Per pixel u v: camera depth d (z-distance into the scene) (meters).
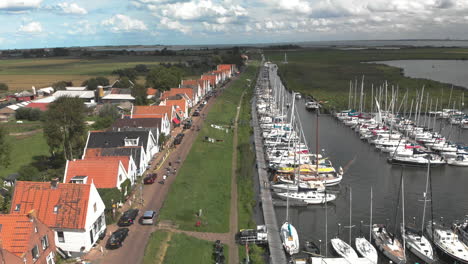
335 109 181.12
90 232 57.69
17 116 163.38
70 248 57.00
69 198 57.78
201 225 67.19
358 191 91.75
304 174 98.19
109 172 71.75
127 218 64.88
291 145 123.12
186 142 116.88
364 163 112.75
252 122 159.12
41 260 51.00
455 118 155.88
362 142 135.25
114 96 192.00
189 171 91.88
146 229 63.81
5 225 48.59
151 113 130.62
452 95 196.00
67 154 101.94
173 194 77.94
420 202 85.38
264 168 104.00
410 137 136.88
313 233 71.25
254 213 77.62
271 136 131.75
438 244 64.62
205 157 104.19
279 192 87.50
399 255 60.94
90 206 57.88
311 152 122.50
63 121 95.50
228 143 122.69
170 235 62.34
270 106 182.00
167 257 56.50
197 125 139.12
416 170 107.19
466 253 61.75
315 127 157.00
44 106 178.38
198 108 170.38
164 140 111.94
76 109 97.62
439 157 112.62
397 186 95.06
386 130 142.38
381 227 69.00
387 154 121.25
